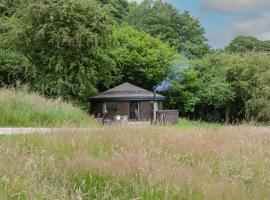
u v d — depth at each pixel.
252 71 44.97
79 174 5.37
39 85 30.95
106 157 6.30
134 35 44.62
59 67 30.72
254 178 5.84
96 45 31.05
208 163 6.63
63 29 30.64
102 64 33.03
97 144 7.30
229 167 6.35
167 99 43.50
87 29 31.08
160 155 6.94
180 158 7.02
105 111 35.03
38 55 31.83
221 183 5.18
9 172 4.85
